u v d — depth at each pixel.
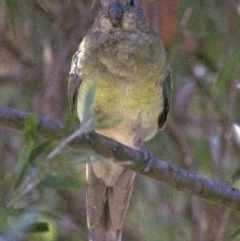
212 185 8.62
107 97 9.96
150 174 8.66
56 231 10.23
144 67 10.02
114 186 10.38
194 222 11.68
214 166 11.75
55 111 11.64
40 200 10.52
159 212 12.35
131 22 10.23
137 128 10.28
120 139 10.45
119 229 10.23
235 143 11.76
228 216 11.54
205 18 11.41
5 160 11.98
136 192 12.59
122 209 10.34
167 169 8.62
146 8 10.64
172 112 12.40
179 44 11.94
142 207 12.47
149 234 12.16
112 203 10.34
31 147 6.18
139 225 12.31
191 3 11.00
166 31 10.42
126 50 10.04
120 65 9.97
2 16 12.37
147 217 12.34
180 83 12.40
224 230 11.27
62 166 7.30
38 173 6.07
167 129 12.34
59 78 11.81
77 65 10.18
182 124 12.38
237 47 9.59
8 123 7.50
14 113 7.48
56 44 11.97
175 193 12.41
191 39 12.01
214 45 11.80
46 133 7.48
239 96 12.10
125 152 8.34
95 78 9.95
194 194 8.67
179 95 12.34
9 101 12.18
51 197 11.61
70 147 7.35
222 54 11.55
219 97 12.23
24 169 6.08
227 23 11.38
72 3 12.14
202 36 11.94
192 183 8.62
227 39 11.35
